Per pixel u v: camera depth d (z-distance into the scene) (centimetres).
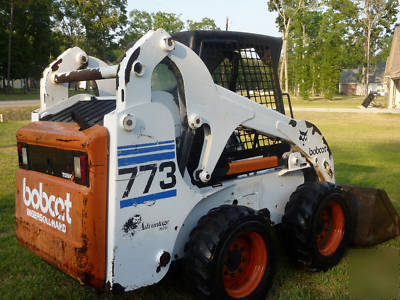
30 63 4697
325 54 4794
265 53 389
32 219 313
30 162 320
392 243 459
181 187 292
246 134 376
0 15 4253
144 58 266
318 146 430
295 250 373
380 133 1634
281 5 5119
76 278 267
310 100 4844
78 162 262
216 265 281
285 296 333
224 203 341
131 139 260
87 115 322
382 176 798
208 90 313
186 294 338
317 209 368
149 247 277
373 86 7106
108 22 4800
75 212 263
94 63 389
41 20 4547
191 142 302
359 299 335
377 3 5853
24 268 384
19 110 2116
